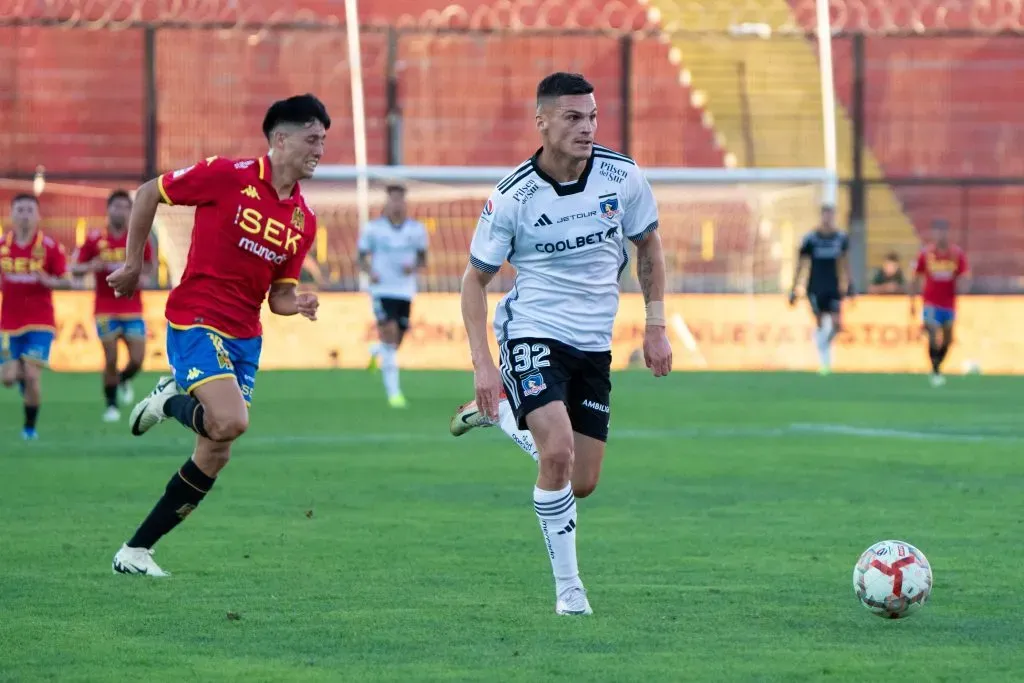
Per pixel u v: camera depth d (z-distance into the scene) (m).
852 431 45.97
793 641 17.27
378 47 92.19
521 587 20.77
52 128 88.31
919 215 92.88
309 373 75.25
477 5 95.50
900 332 82.25
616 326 82.25
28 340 44.00
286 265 22.69
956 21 96.50
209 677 15.52
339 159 90.31
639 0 96.75
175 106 88.56
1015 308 81.69
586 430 20.02
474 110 92.19
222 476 34.41
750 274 86.75
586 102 18.59
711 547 24.33
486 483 33.28
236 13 91.69
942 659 16.33
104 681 15.35
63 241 80.75
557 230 19.17
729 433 45.34
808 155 93.56
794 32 84.88
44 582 21.06
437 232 85.19
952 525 26.80
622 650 16.78
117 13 90.50
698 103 94.56
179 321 21.94
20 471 35.31
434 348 81.19
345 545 24.48
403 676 15.55
